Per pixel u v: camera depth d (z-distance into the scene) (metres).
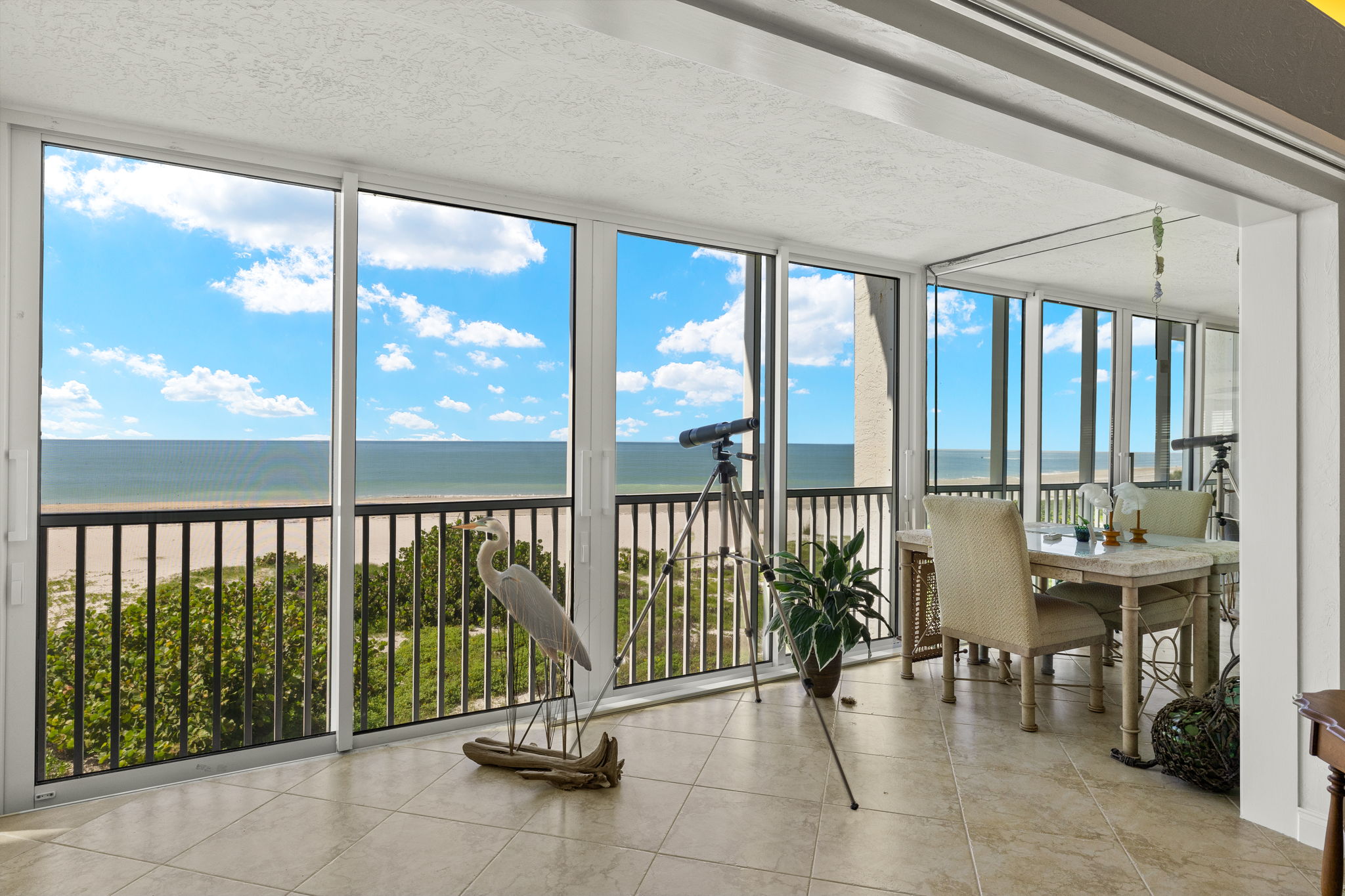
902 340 4.25
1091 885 1.83
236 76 2.03
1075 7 1.38
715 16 1.18
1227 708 2.36
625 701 3.23
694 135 2.41
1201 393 2.96
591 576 3.23
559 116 2.28
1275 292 2.16
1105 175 1.87
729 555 3.00
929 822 2.16
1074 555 2.84
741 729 2.93
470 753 2.56
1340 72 2.01
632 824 2.14
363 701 2.96
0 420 2.19
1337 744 1.52
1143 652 3.20
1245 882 1.84
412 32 1.78
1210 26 1.63
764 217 3.32
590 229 3.20
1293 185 1.94
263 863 1.92
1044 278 3.62
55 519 2.36
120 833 2.08
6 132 2.20
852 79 1.40
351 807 2.24
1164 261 3.09
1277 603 2.13
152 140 2.39
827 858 1.96
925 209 3.18
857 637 3.27
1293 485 2.10
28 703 2.23
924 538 3.50
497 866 1.91
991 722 3.01
